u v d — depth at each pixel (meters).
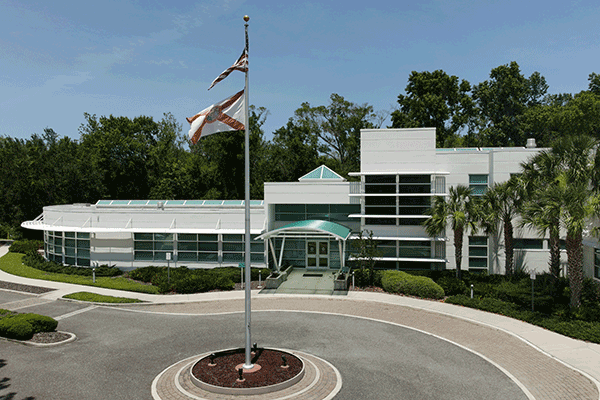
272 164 54.75
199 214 32.69
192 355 15.51
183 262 32.66
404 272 27.78
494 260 29.78
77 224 34.16
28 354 15.66
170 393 12.20
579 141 21.02
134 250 33.12
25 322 17.55
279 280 27.45
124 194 59.94
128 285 27.53
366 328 18.84
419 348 16.23
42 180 54.38
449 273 28.16
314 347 16.34
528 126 61.53
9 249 45.75
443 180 30.89
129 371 13.98
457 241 26.86
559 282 24.20
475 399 11.98
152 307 23.05
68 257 35.12
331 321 19.95
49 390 12.59
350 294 25.20
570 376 13.59
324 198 31.89
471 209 26.75
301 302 23.66
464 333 18.12
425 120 57.50
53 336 17.61
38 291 26.73
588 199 19.58
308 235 31.86
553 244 23.98
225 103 14.50
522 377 13.52
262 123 55.94
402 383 13.01
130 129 60.94
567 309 19.77
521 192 25.55
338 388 12.52
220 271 30.00
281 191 32.28
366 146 30.62
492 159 30.11
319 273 31.62
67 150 62.38
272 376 12.95
